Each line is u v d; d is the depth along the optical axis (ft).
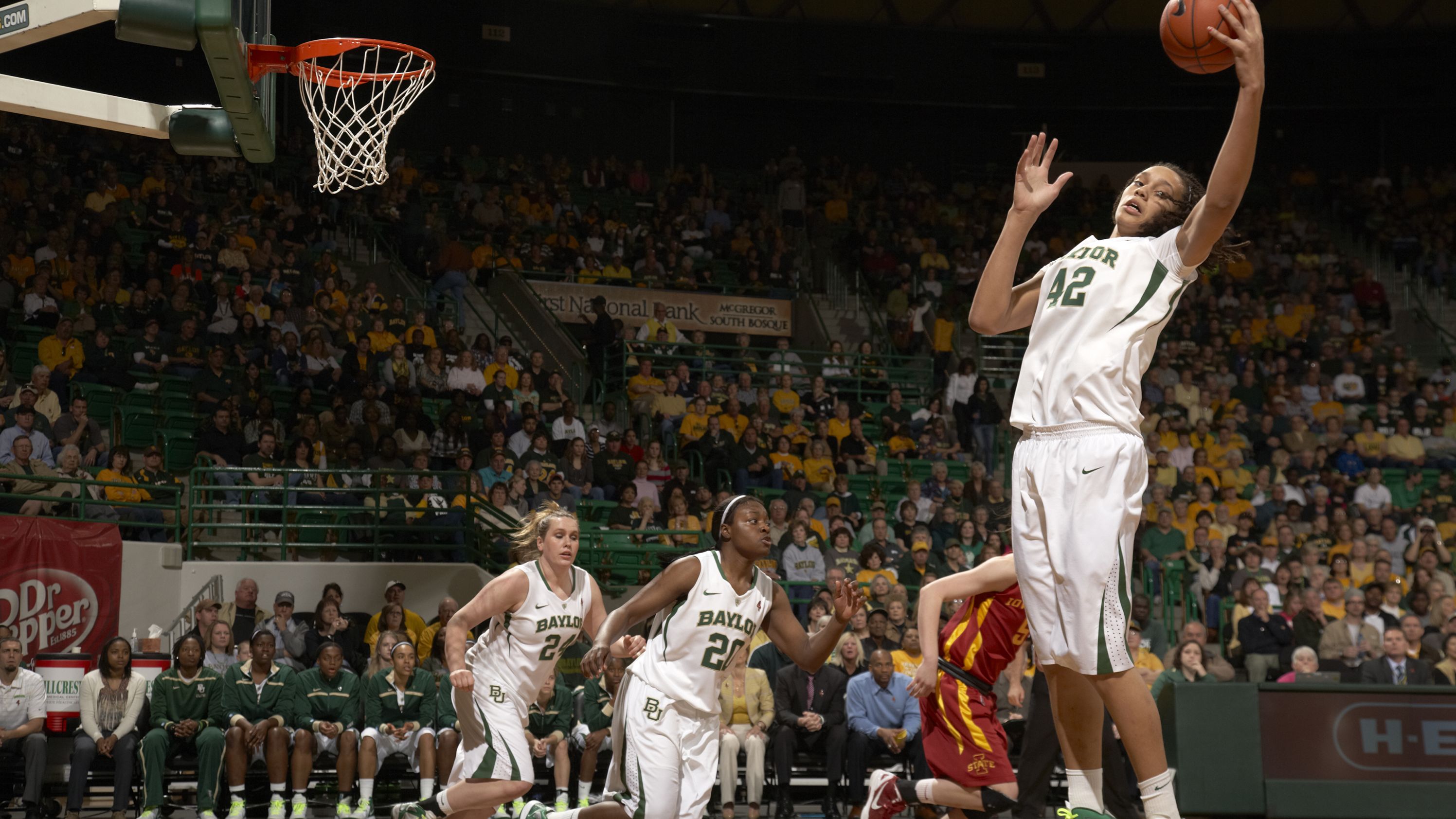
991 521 47.39
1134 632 30.81
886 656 30.96
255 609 37.68
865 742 30.37
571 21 76.33
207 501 41.81
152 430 45.06
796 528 43.96
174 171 61.36
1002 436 57.93
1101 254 10.44
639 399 54.75
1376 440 56.44
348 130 26.27
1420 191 77.25
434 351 51.70
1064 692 10.93
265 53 22.75
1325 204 78.69
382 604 40.37
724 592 16.49
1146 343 10.33
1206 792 24.30
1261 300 69.56
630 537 45.11
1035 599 10.34
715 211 72.95
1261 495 52.01
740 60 79.25
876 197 77.20
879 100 80.48
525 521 21.63
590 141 77.92
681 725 16.76
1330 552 47.26
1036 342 10.59
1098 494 10.03
